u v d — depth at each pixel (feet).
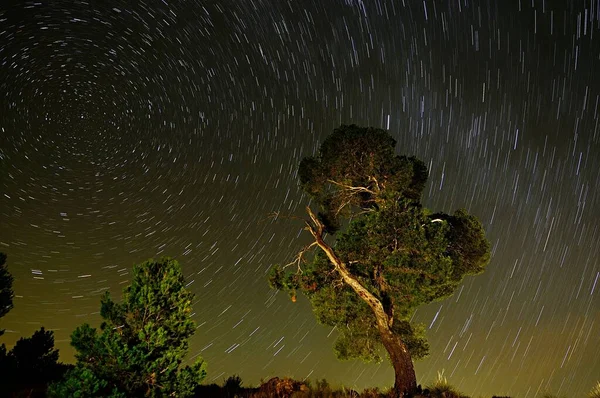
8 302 45.29
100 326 30.76
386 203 41.83
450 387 41.65
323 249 43.37
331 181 46.19
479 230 45.57
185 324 31.83
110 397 27.17
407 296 42.37
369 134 44.06
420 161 47.80
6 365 40.29
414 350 46.75
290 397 40.16
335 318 45.91
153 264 33.47
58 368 43.19
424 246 38.83
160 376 29.68
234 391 41.83
